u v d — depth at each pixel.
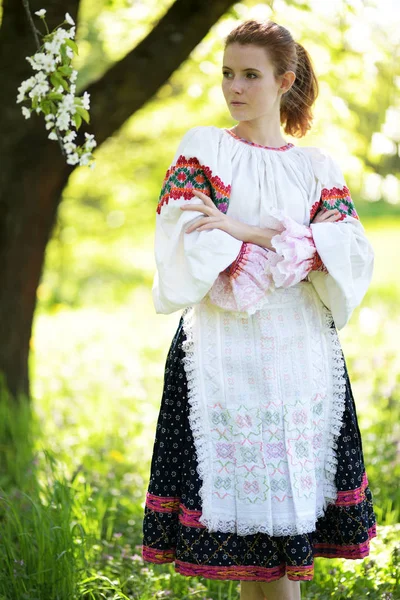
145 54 6.82
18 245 7.29
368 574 4.77
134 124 13.45
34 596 4.43
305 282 4.02
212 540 3.89
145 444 7.59
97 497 6.05
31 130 6.94
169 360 4.09
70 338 14.15
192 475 3.91
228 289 3.89
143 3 8.48
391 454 6.69
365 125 8.35
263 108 3.98
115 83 6.84
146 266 24.16
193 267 3.77
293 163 4.10
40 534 4.66
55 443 7.28
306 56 4.34
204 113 11.04
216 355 3.91
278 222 3.93
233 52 3.95
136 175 16.36
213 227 3.83
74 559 4.61
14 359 7.58
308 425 3.90
